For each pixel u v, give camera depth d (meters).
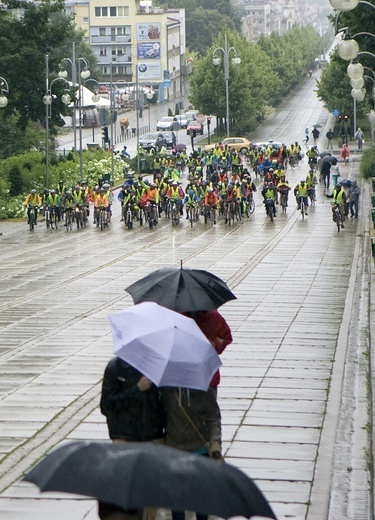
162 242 89.31
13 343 43.84
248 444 26.75
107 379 18.39
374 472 25.09
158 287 21.44
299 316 49.50
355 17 93.31
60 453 13.04
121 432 18.42
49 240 94.56
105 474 12.68
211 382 19.70
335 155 186.75
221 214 112.31
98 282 65.00
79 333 46.06
